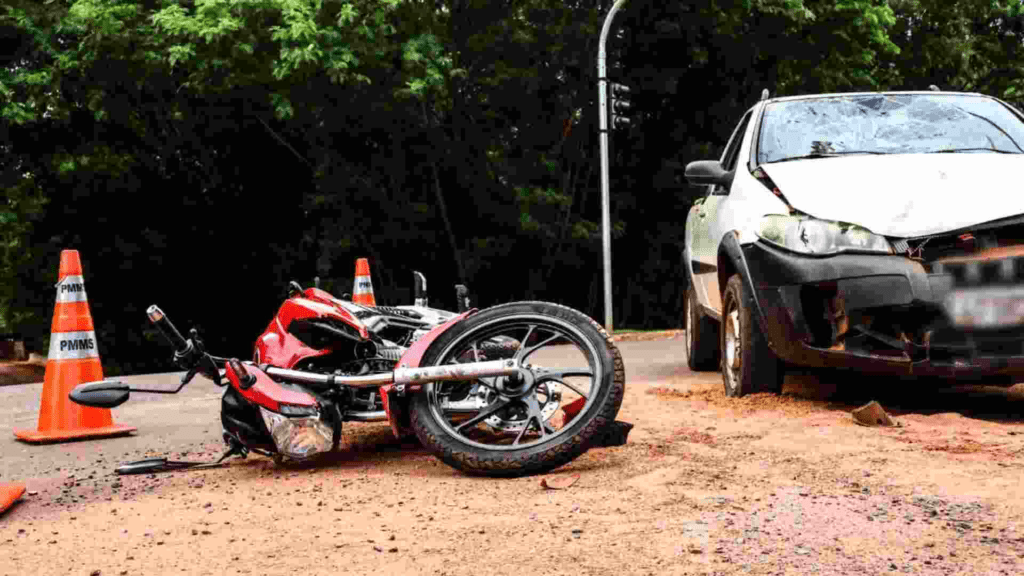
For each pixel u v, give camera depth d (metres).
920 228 4.91
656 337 15.11
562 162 20.52
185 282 21.67
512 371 4.21
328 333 4.75
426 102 17.05
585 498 3.67
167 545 3.33
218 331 22.14
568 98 19.59
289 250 20.75
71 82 17.55
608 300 15.50
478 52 18.41
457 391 4.73
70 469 4.99
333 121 17.14
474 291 21.08
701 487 3.74
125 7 16.19
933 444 4.35
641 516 3.37
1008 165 5.40
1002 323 4.79
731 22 18.45
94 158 18.19
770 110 6.62
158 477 4.64
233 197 21.19
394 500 3.84
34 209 19.09
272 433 4.43
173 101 18.17
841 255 5.05
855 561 2.79
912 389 6.12
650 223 21.80
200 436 5.97
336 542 3.25
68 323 6.21
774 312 5.33
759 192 5.75
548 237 19.03
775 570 2.74
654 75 19.45
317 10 15.16
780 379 5.82
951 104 6.43
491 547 3.09
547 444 4.11
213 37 14.83
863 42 19.70
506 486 3.97
